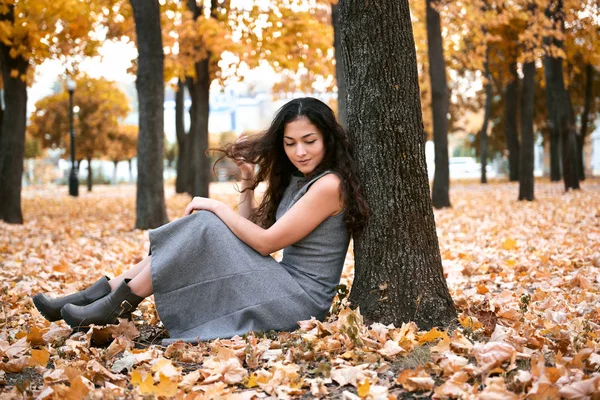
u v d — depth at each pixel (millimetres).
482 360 2562
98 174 50438
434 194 14023
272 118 3562
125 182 53031
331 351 2898
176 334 3197
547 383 2217
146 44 9828
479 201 15578
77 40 13148
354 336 2867
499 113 34000
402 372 2453
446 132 13977
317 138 3270
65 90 25500
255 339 2984
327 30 14859
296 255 3385
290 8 14430
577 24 14586
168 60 14570
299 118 3254
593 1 13336
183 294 3152
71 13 11344
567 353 2830
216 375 2600
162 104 10031
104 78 21625
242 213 3777
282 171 3594
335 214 3293
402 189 3297
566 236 7445
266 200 3693
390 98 3275
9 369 2793
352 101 3377
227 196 21156
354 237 3430
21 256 6820
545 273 5117
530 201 14461
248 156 3477
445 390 2309
